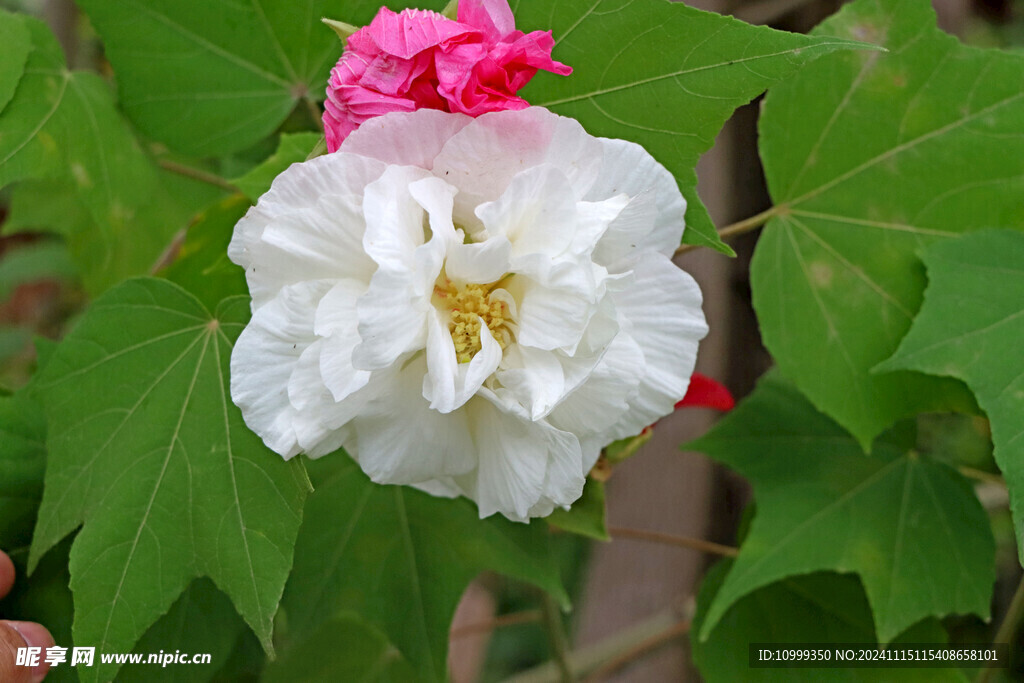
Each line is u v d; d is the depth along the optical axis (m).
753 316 0.92
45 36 0.71
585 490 0.68
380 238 0.61
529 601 1.38
